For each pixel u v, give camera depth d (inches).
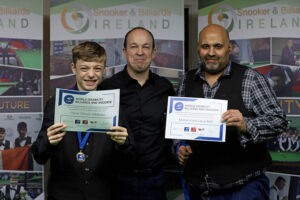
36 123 110.9
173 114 74.5
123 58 110.7
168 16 110.9
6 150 109.6
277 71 108.6
